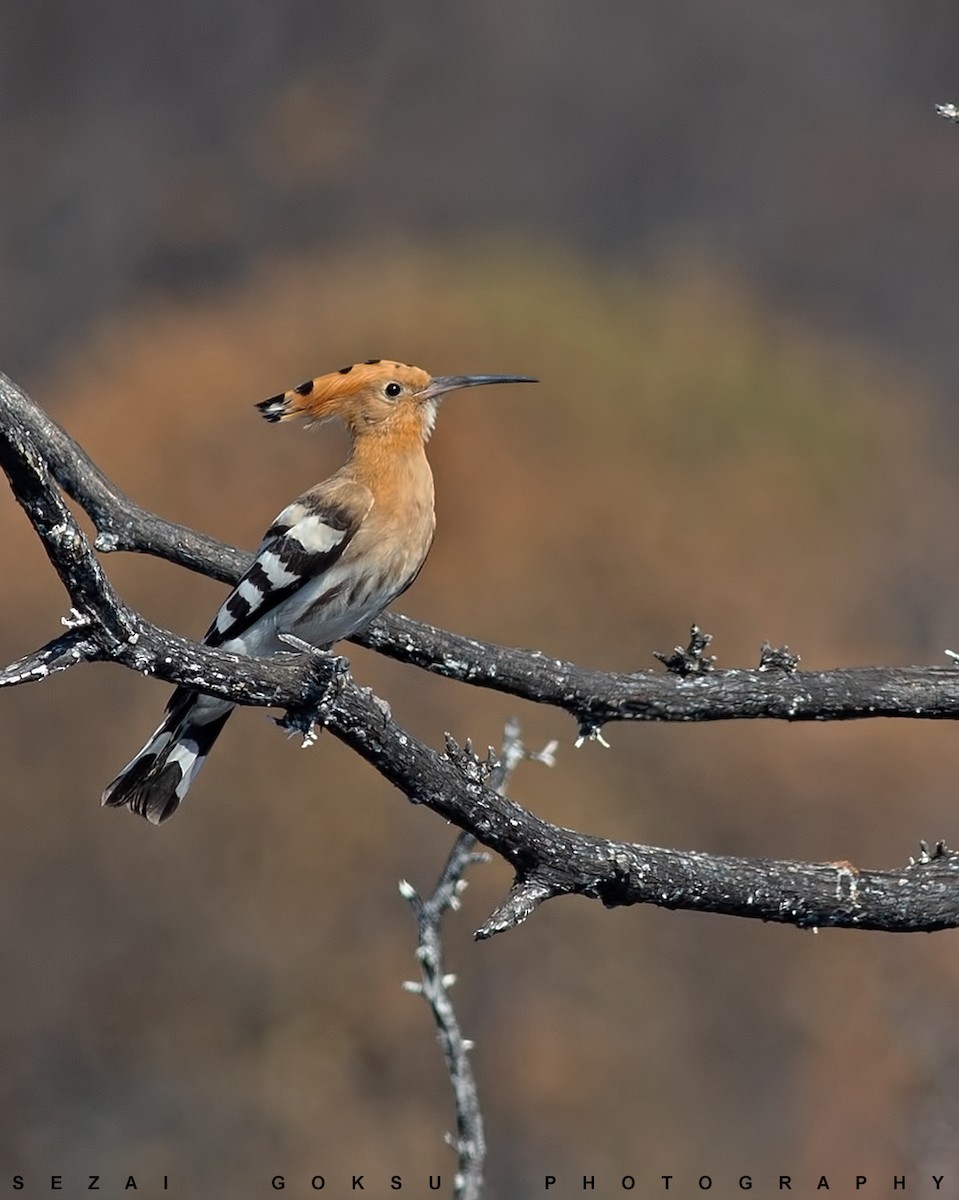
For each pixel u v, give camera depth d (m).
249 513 19.91
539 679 6.27
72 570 4.76
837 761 16.55
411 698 15.52
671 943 13.96
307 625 7.37
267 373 23.86
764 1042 13.57
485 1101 13.17
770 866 5.45
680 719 6.16
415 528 7.62
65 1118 13.18
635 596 19.44
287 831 14.41
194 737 6.70
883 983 13.88
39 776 14.80
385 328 24.77
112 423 22.03
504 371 23.47
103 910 14.05
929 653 21.28
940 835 16.30
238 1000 13.75
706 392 23.75
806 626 20.59
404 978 13.75
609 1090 13.22
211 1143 13.09
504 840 5.30
